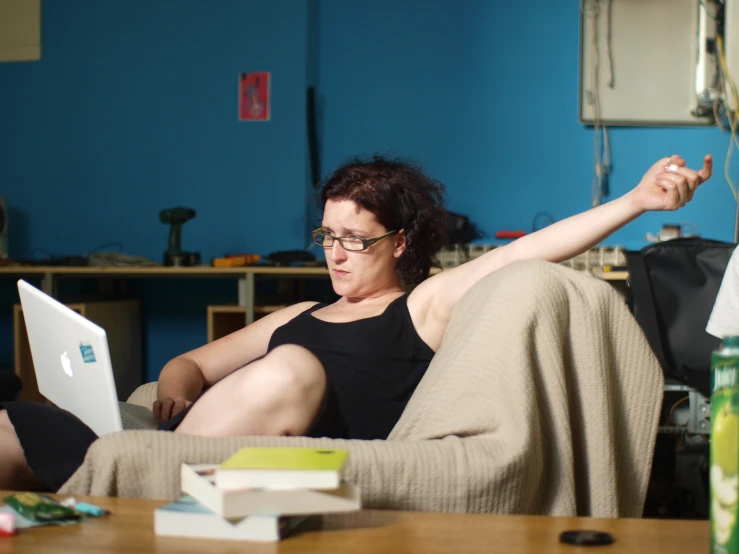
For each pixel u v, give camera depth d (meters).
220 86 3.64
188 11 3.66
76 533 0.68
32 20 3.78
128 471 0.88
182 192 3.69
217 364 1.55
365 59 3.62
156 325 3.75
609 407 1.10
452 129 3.56
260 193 3.63
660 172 1.24
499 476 0.92
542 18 3.48
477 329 1.09
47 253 3.80
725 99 3.18
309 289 3.60
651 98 3.33
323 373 1.03
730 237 3.36
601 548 0.63
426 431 1.04
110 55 3.72
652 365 1.15
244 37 3.62
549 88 3.48
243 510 0.65
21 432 1.03
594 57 3.35
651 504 2.21
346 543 0.65
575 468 1.09
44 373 1.28
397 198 1.46
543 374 1.05
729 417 0.57
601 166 3.44
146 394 1.62
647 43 3.32
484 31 3.53
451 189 3.55
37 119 3.79
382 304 1.43
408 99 3.59
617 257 3.07
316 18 3.66
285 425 1.01
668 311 2.10
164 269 3.08
